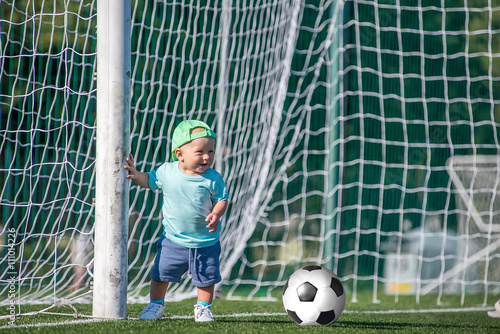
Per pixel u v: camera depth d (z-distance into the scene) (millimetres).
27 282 16578
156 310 10781
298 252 24062
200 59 18328
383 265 23703
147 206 19250
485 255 22734
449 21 26047
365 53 24547
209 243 10609
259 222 23484
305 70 21797
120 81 10344
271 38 19016
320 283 10398
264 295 19828
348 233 23984
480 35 26562
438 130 25516
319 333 9617
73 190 17875
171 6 20016
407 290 22250
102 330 9242
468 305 17953
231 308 15047
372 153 24562
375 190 24344
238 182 18484
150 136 17250
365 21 24609
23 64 18328
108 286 10383
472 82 26359
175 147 10484
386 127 24859
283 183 23781
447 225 24375
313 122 24281
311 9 24391
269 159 18203
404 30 22328
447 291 22547
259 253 23562
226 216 18344
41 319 10727
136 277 17203
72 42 18297
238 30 20641
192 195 10445
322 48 23891
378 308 16406
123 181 10359
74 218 17891
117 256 10367
